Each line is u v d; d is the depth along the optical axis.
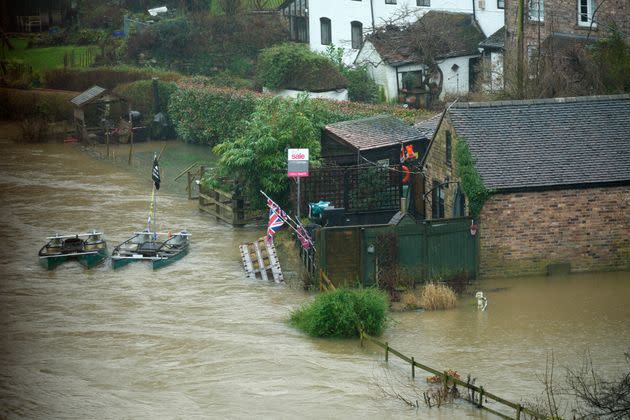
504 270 87.12
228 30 195.38
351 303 74.06
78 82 190.12
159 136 168.25
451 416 58.91
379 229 84.19
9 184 131.00
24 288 86.75
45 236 104.31
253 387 64.00
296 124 108.31
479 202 85.31
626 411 55.50
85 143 161.50
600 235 87.94
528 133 90.38
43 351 70.88
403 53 161.38
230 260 95.50
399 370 66.94
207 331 75.31
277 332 75.12
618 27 126.06
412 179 103.44
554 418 54.59
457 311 79.12
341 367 67.56
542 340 72.06
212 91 155.75
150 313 79.94
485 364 67.50
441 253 85.50
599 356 68.56
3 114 190.12
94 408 60.62
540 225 86.88
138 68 192.38
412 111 134.62
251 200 108.88
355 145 107.56
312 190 103.31
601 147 90.00
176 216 113.50
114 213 114.62
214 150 111.75
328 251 84.12
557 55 121.06
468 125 90.25
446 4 175.88
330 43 186.88
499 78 135.12
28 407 60.50
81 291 86.06
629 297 81.62
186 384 64.69
